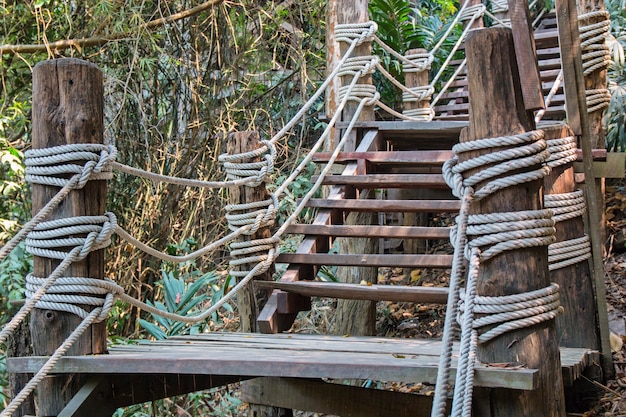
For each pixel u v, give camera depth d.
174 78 6.83
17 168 5.40
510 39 2.50
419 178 4.08
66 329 2.61
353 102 4.94
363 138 4.67
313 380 3.40
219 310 6.02
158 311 3.00
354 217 4.96
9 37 6.27
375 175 4.17
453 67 7.76
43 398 2.71
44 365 2.44
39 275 2.62
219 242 3.54
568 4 3.45
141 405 4.77
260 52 7.25
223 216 7.02
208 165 6.93
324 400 3.36
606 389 3.39
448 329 2.17
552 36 6.59
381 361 2.49
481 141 2.48
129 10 6.27
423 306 5.46
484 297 2.48
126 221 6.54
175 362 2.54
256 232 3.77
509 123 2.47
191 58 6.89
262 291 3.71
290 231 3.95
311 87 7.80
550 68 6.44
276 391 3.46
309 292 3.58
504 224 2.45
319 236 4.02
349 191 4.33
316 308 5.70
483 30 2.50
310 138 7.88
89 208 2.61
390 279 6.07
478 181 2.50
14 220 6.27
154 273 6.54
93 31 6.32
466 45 2.54
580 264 3.49
